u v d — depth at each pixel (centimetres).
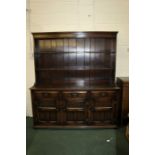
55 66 346
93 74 350
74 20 348
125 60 361
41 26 350
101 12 346
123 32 352
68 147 250
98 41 340
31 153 234
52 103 309
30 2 343
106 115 312
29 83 366
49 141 268
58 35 314
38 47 340
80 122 313
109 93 306
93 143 262
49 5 344
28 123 339
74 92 304
